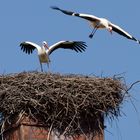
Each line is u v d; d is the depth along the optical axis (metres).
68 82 17.38
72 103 17.20
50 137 17.31
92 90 17.48
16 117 17.38
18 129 17.33
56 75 17.61
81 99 17.31
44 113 17.38
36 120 17.31
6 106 17.23
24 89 17.19
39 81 17.27
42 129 17.34
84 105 17.30
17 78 17.44
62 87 17.27
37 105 17.14
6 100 17.17
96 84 17.62
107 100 17.58
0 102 17.31
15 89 17.19
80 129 17.56
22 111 17.22
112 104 17.61
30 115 17.23
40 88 17.22
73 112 17.31
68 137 17.47
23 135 17.14
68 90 17.28
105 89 17.62
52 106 17.25
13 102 17.14
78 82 17.48
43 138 17.31
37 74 17.53
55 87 17.28
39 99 17.12
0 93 17.20
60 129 17.47
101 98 17.52
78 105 17.23
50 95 17.11
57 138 17.38
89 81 17.61
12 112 17.25
